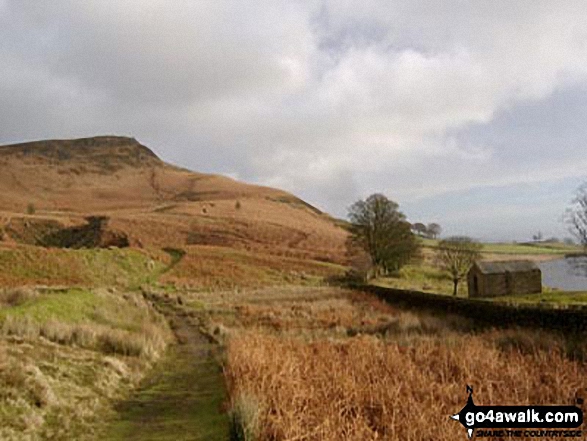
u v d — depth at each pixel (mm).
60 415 10789
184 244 112250
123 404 12695
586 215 52531
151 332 24281
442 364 14031
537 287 54344
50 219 123562
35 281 58219
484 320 26750
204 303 45688
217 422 10977
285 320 33531
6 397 10539
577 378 12359
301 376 12789
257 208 179500
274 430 9195
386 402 10516
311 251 114000
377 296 47531
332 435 8539
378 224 81812
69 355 15188
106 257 72562
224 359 17625
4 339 14898
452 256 63688
